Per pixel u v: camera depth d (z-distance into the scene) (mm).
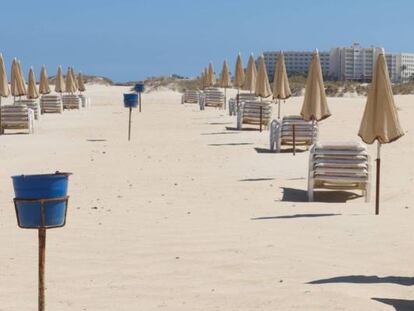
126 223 12375
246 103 31875
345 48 175875
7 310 7695
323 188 14914
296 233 11219
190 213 13258
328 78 177500
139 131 31969
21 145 26000
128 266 9523
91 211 13539
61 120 40125
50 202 6285
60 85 60344
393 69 189500
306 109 18672
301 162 20672
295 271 8891
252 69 42438
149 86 103000
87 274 9180
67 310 7664
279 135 23125
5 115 31266
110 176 18203
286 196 15172
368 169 14422
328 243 10438
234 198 14891
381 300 7516
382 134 12758
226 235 11219
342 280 8367
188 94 62500
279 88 29594
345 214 12820
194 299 7898
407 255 9547
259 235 11133
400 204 13727
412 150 22406
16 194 6273
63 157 22266
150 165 20250
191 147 24828
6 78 35594
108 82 108750
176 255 10016
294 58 188750
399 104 51188
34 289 8539
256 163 20469
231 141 26797
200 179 17609
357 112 41375
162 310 7531
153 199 14852
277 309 7320
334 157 14484
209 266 9352
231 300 7777
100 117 42719
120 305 7785
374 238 10641
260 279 8602
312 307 7309
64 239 11188
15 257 10133
